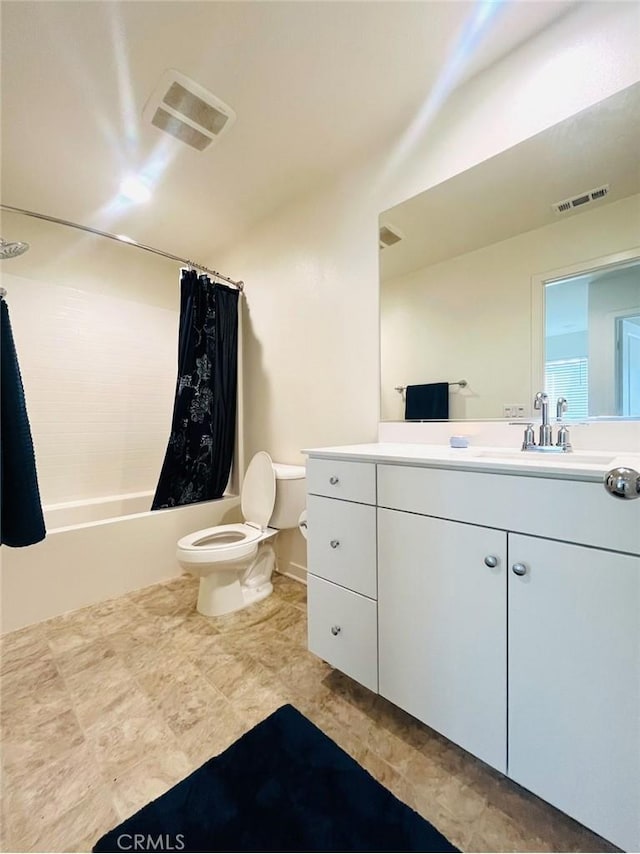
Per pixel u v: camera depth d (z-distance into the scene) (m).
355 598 1.19
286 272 2.16
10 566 1.65
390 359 1.68
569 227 1.21
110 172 1.82
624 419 1.12
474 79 1.35
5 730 1.10
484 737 0.89
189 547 1.69
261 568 2.00
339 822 0.84
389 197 1.63
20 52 1.21
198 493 2.38
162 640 1.56
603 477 0.71
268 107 1.44
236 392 2.53
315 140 1.62
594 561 0.74
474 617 0.91
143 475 2.70
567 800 0.77
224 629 1.64
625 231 1.12
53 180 1.88
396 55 1.24
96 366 2.47
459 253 1.46
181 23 1.13
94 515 2.36
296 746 1.04
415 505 1.03
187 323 2.24
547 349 1.27
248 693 1.25
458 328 1.47
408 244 1.59
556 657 0.78
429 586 1.00
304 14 1.11
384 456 1.10
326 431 1.97
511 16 1.14
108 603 1.88
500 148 1.31
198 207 2.13
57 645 1.52
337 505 1.25
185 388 2.25
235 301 2.48
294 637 1.58
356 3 1.08
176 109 1.45
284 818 0.85
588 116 1.14
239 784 0.93
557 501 0.78
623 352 1.13
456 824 0.83
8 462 1.37
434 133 1.47
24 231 2.17
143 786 0.93
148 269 2.72
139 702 1.21
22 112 1.44
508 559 0.85
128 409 2.62
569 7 1.12
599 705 0.73
